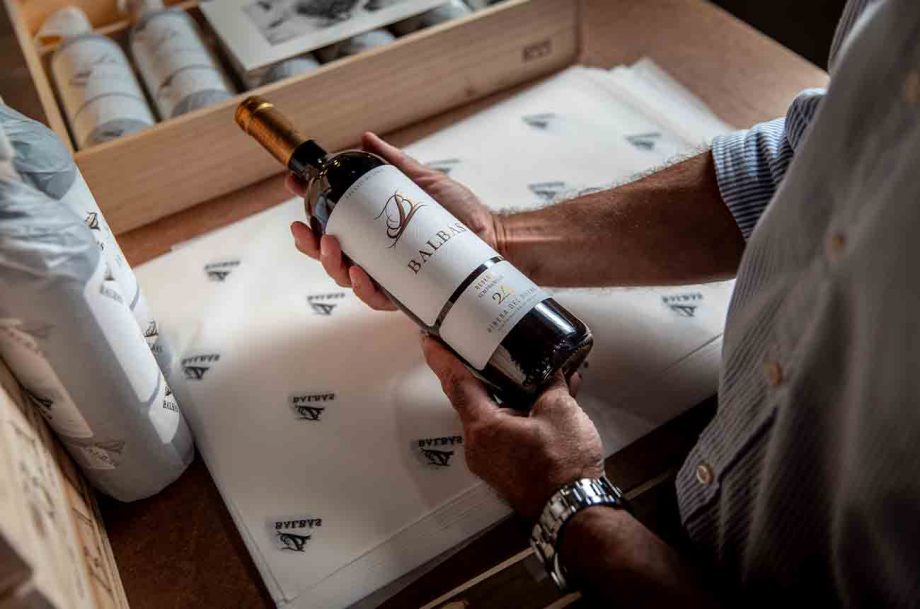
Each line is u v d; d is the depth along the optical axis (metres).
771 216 0.36
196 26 0.80
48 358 0.42
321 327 0.63
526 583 0.48
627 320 0.62
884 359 0.29
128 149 0.67
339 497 0.53
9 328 0.41
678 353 0.60
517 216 0.63
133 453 0.50
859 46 0.30
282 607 0.49
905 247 0.28
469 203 0.62
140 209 0.71
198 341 0.63
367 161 0.52
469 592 0.48
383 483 0.54
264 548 0.51
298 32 0.78
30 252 0.39
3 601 0.31
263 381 0.60
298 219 0.72
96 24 0.87
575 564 0.42
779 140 0.54
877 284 0.29
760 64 0.82
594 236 0.60
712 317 0.62
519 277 0.48
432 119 0.81
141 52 0.77
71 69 0.73
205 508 0.54
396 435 0.56
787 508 0.36
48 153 0.46
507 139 0.77
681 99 0.79
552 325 0.47
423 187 0.62
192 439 0.56
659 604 0.40
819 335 0.32
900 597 0.33
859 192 0.30
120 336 0.45
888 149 0.29
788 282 0.35
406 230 0.48
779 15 1.09
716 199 0.58
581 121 0.78
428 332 0.52
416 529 0.52
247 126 0.55
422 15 0.80
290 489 0.54
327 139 0.76
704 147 0.62
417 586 0.49
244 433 0.57
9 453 0.35
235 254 0.69
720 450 0.41
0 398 0.39
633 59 0.84
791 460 0.35
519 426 0.46
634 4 0.91
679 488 0.47
